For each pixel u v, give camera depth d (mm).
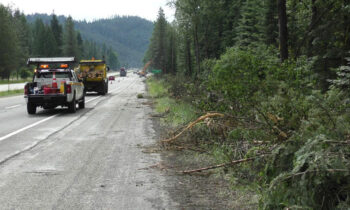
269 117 5387
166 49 115500
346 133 4148
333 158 3607
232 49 7102
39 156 7012
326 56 12258
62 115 15109
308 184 3664
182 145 7547
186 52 69125
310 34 14383
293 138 4488
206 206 4238
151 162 6488
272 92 6277
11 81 86312
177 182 5223
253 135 5539
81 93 18000
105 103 22266
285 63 6852
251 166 5211
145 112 16250
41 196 4582
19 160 6656
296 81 6297
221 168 5637
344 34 13578
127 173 5742
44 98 15234
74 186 5027
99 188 4934
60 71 16422
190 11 40094
